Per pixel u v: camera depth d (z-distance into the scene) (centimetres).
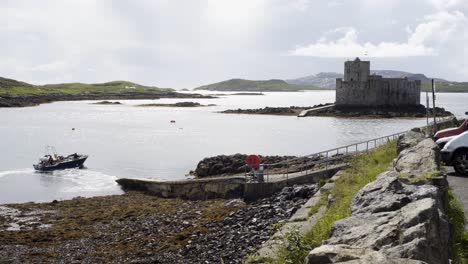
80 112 17675
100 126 12106
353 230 847
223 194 3750
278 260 1174
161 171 5641
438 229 791
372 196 1027
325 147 7750
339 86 15862
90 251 2517
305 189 3094
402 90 15488
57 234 2872
